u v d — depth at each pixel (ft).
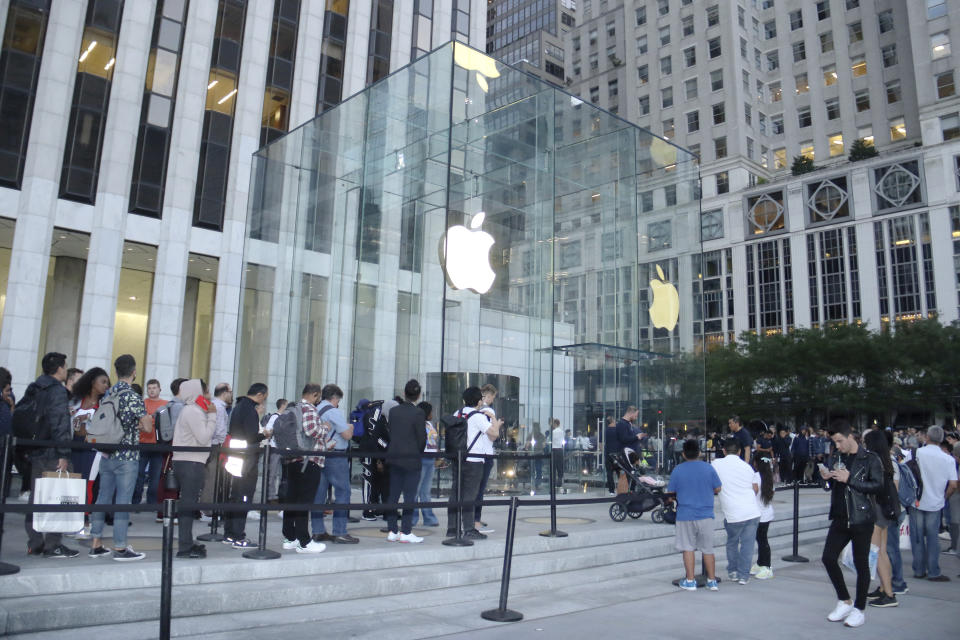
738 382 154.40
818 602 25.55
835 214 180.75
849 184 178.81
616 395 50.19
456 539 28.45
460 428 30.48
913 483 30.48
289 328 51.90
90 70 73.56
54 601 18.24
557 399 48.24
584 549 31.63
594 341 50.01
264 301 54.95
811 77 209.05
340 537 28.78
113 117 74.13
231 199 81.87
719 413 160.45
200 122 80.38
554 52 325.01
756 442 69.21
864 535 22.48
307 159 52.75
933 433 31.55
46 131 70.03
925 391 136.87
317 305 49.88
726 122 205.67
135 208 75.05
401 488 29.27
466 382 41.96
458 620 21.15
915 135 185.78
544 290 47.16
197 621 18.89
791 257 188.14
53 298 84.43
